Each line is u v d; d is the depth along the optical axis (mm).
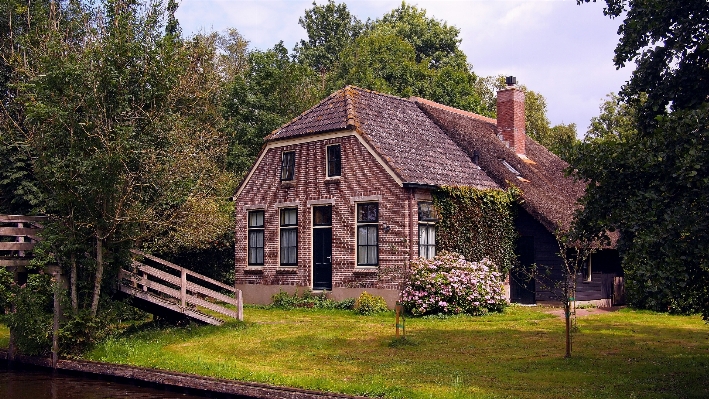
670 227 9008
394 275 20891
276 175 24812
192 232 24297
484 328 17266
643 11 11016
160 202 17188
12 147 22219
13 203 23000
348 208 22359
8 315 15867
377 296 21172
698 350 14086
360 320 19109
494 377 11609
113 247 16891
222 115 32062
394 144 22844
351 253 22156
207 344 15742
